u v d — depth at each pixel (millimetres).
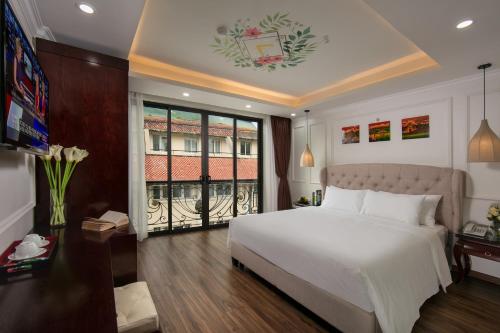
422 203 2893
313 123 4867
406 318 1643
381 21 2137
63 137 2184
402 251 1959
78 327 657
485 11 1694
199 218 4602
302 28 2254
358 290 1606
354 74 3379
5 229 1295
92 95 2314
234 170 4969
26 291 860
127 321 1366
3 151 1313
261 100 4090
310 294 1952
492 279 2660
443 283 2205
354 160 4098
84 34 2113
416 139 3316
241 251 2836
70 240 1556
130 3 1726
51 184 1883
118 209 2426
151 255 3312
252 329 1861
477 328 1863
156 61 2992
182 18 2102
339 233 2346
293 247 2127
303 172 5098
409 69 2938
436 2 1612
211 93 3584
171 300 2240
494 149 2414
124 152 2459
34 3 1701
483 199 2738
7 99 1045
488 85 2703
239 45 2590
